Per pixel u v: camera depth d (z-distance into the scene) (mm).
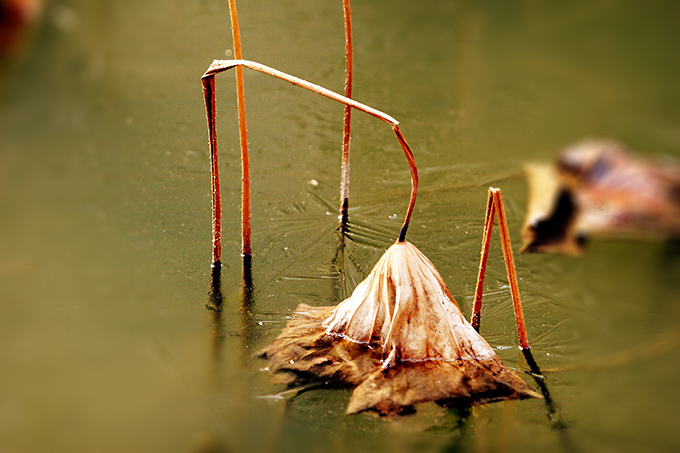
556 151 3119
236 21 2764
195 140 3115
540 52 3699
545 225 2975
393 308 2721
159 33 3645
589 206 3025
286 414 2680
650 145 3152
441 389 2695
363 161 3082
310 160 3078
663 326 2820
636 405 2709
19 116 3162
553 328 2797
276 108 3197
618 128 3189
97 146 3098
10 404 2693
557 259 2922
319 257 2883
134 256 2883
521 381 2713
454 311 2727
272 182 3025
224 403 2689
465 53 3602
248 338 2760
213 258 2859
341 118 3180
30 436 2666
